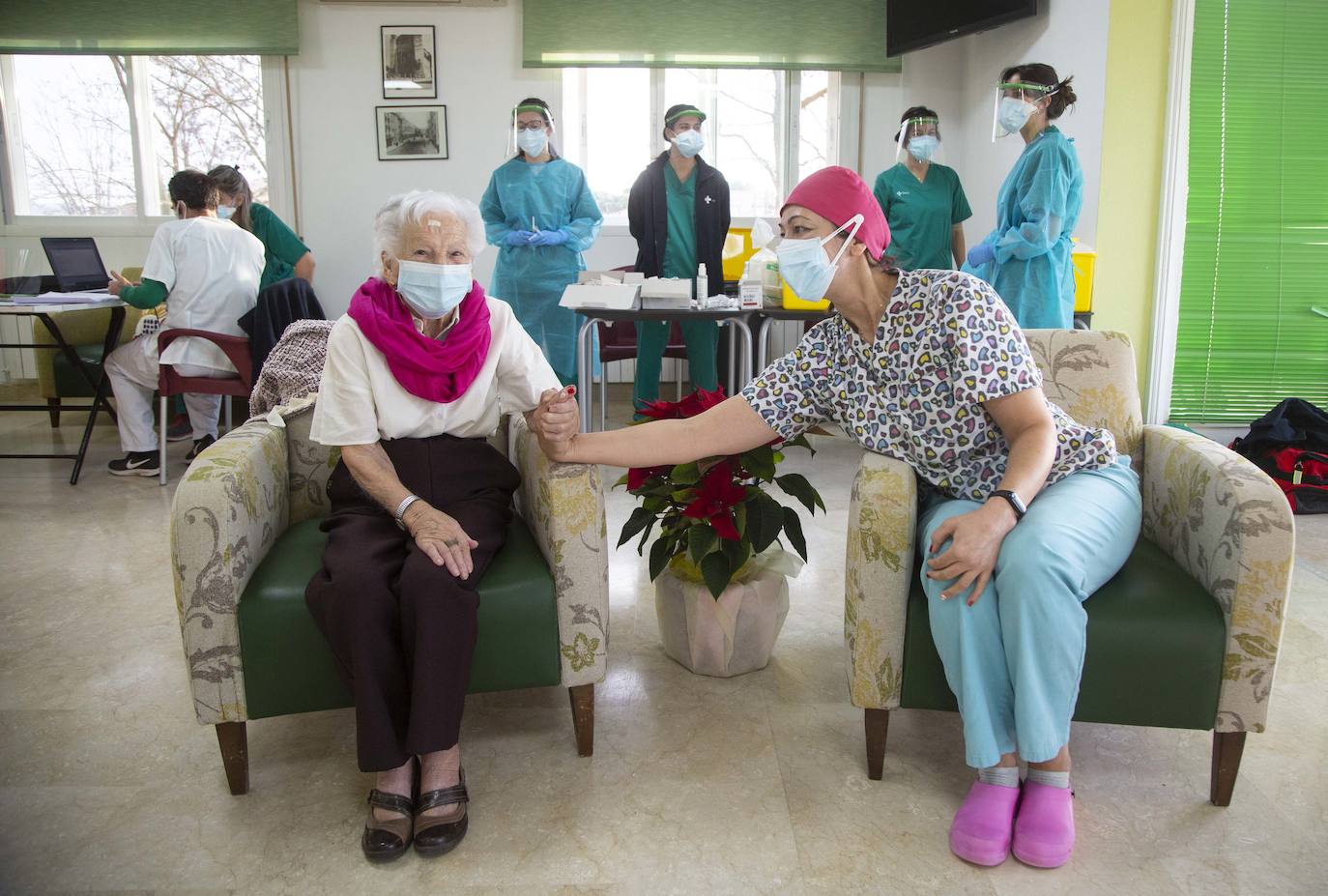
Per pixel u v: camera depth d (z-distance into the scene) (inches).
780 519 72.9
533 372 70.2
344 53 211.0
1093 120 158.7
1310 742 69.2
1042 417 58.6
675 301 138.1
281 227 171.0
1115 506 60.0
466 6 210.2
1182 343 163.8
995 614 55.6
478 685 62.2
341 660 58.0
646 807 61.9
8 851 57.9
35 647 87.8
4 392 216.4
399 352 64.1
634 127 221.0
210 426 160.2
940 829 59.5
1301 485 130.4
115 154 219.1
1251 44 153.7
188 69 215.8
